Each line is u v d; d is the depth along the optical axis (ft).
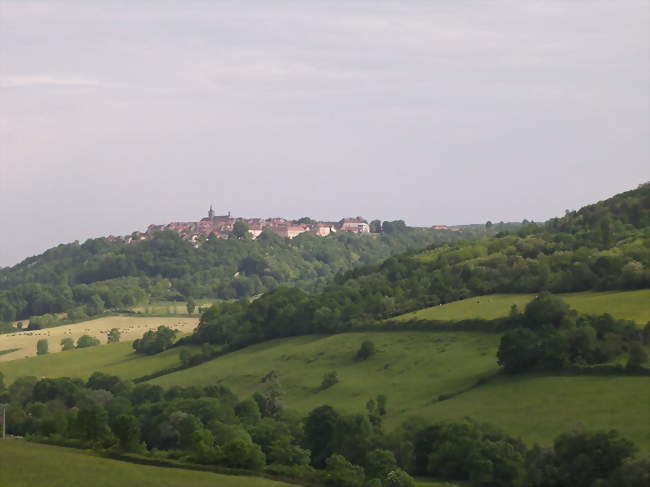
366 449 447.01
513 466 395.75
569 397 492.54
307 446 476.95
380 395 557.74
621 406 462.60
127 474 335.88
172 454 394.32
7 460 343.87
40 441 431.43
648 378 494.59
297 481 363.35
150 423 510.99
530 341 558.15
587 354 538.06
